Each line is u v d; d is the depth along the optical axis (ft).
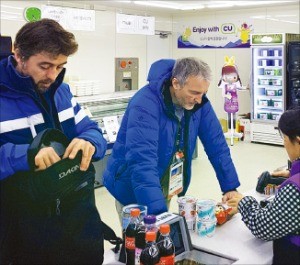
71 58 29.60
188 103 7.88
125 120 8.64
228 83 30.30
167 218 6.77
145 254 5.83
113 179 8.92
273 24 31.58
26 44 4.96
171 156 8.49
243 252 6.91
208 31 34.96
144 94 8.04
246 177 21.68
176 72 7.69
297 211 6.21
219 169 9.17
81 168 5.38
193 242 7.25
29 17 26.78
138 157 7.59
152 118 7.84
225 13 33.73
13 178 5.14
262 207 7.45
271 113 29.89
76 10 24.80
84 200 5.64
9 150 4.87
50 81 5.32
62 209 5.38
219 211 7.96
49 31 4.96
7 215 5.22
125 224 6.77
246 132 30.91
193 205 7.66
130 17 27.66
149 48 35.50
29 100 5.40
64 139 5.53
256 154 26.73
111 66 32.58
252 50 29.94
